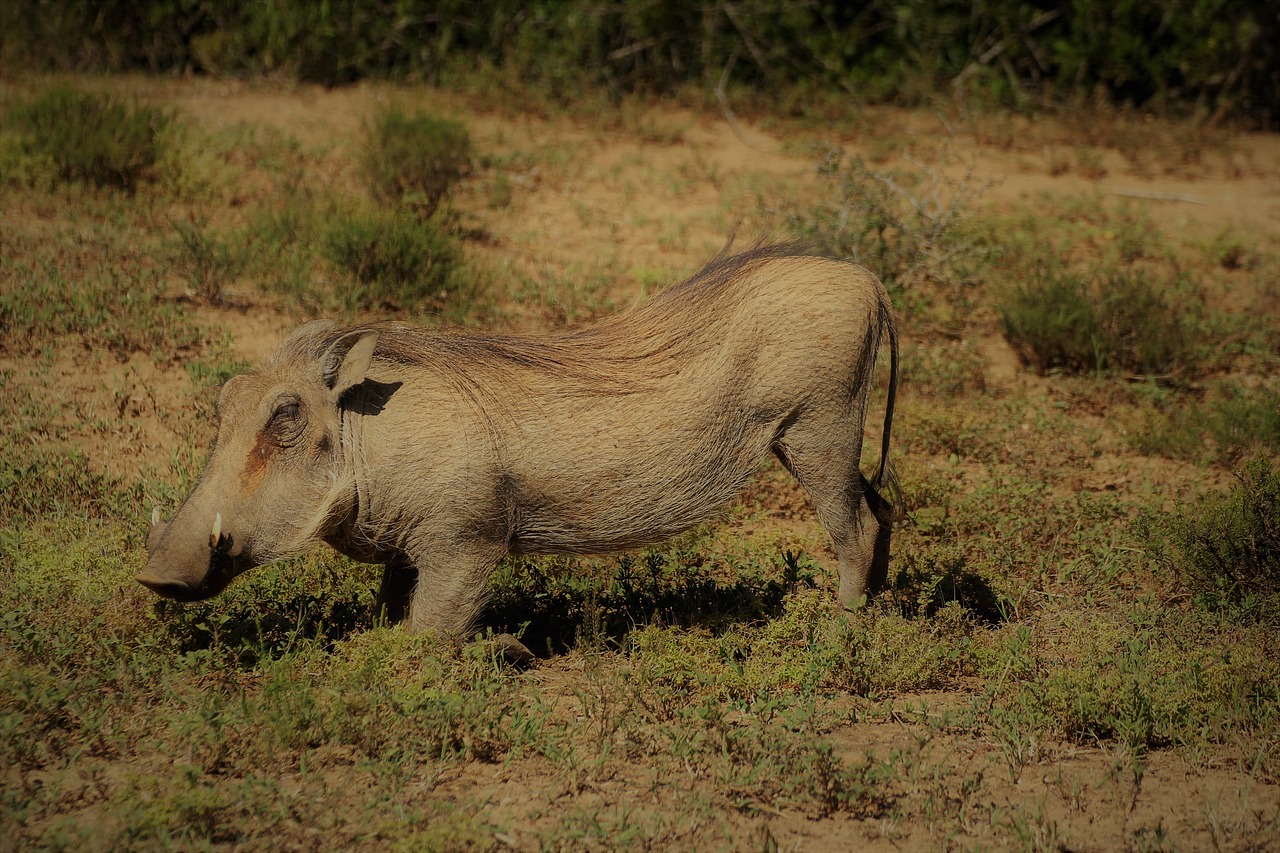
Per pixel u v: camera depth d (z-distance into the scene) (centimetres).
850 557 1892
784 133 4888
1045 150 4903
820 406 1794
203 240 3119
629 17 5222
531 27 5238
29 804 1343
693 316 1792
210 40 5062
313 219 3406
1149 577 2170
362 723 1512
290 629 1792
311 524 1672
